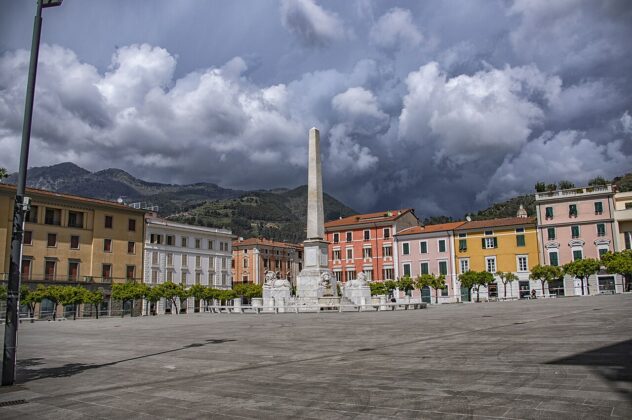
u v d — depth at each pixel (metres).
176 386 10.61
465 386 8.97
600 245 72.19
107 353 17.23
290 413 7.85
